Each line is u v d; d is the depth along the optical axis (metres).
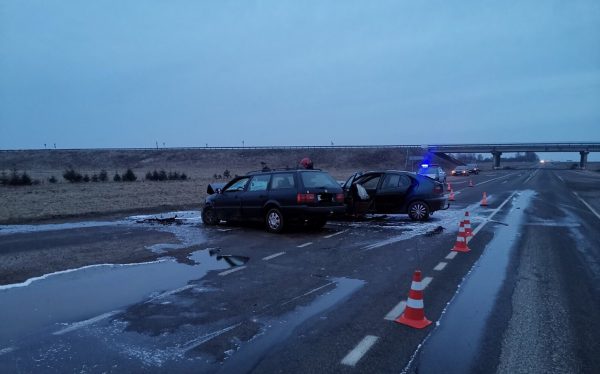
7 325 4.83
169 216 14.87
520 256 8.23
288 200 10.90
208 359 3.96
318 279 6.66
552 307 5.32
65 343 4.34
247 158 93.00
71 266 7.54
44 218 14.09
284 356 4.01
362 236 10.54
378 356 4.00
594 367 3.79
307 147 95.31
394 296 5.79
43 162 99.06
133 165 94.38
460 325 4.74
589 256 8.23
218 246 9.35
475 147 88.69
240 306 5.43
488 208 17.06
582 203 19.03
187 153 99.62
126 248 9.13
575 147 88.00
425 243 9.58
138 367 3.82
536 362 3.88
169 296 5.86
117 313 5.20
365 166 81.31
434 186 13.23
